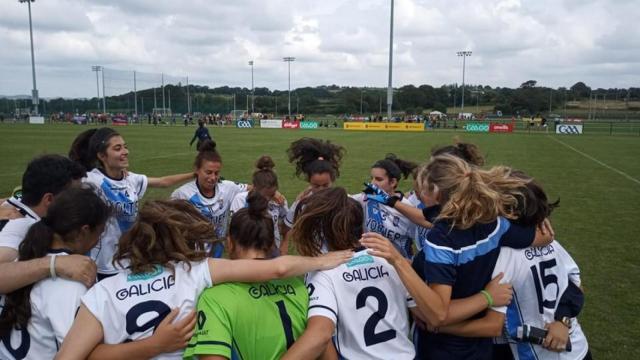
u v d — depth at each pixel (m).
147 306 2.06
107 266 3.91
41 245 2.27
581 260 7.29
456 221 2.33
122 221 4.31
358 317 2.30
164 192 12.16
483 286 2.39
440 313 2.24
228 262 2.22
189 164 19.38
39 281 2.20
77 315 2.05
